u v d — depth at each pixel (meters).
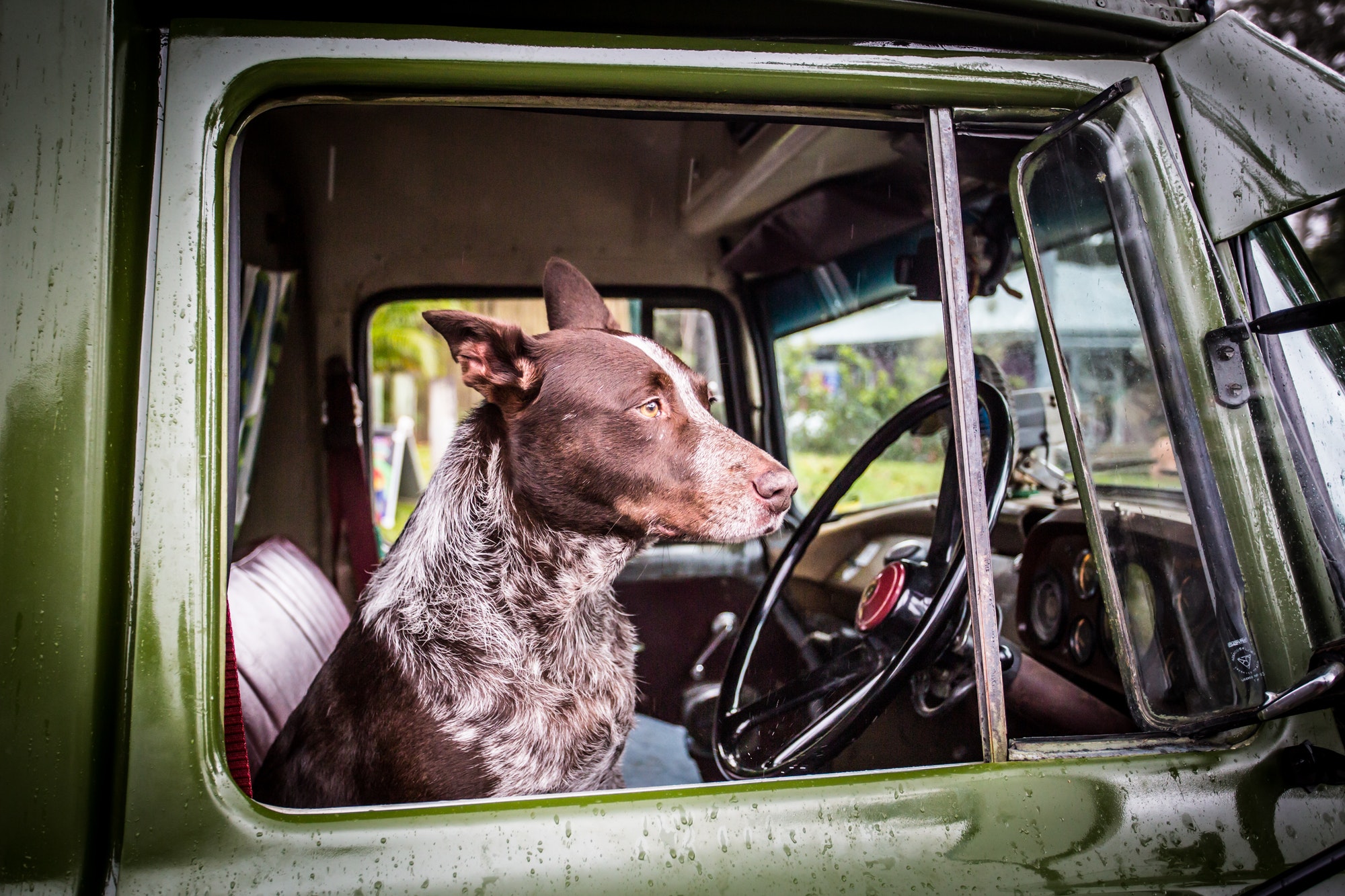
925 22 1.11
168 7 0.98
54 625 0.83
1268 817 0.97
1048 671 1.67
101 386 0.86
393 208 2.76
